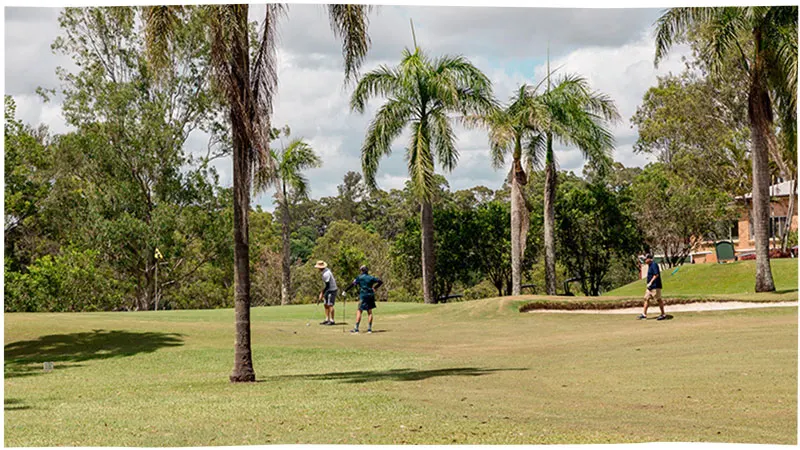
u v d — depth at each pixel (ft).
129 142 132.26
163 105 132.46
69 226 132.57
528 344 51.01
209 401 30.17
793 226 142.72
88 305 127.75
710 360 37.60
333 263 167.43
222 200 140.36
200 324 64.59
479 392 31.09
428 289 105.40
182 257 144.77
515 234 98.68
